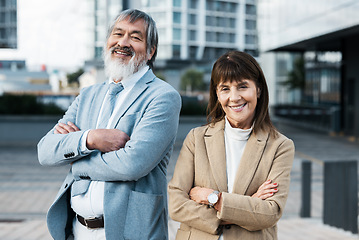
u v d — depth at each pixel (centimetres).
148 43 215
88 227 205
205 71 6994
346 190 548
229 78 188
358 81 1758
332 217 547
